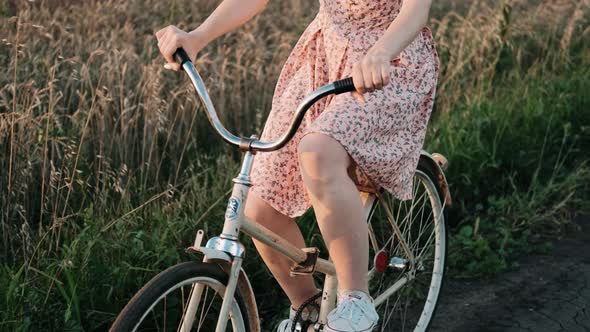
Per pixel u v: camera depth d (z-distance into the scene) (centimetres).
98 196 366
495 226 423
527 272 379
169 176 425
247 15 243
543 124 527
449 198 302
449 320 333
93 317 301
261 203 247
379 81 192
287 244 230
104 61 476
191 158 448
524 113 530
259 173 247
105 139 418
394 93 230
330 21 245
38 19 511
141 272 322
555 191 453
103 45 491
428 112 245
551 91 579
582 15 704
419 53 241
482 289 362
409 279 290
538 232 426
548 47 680
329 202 212
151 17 589
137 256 322
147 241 335
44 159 350
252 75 521
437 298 309
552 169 495
